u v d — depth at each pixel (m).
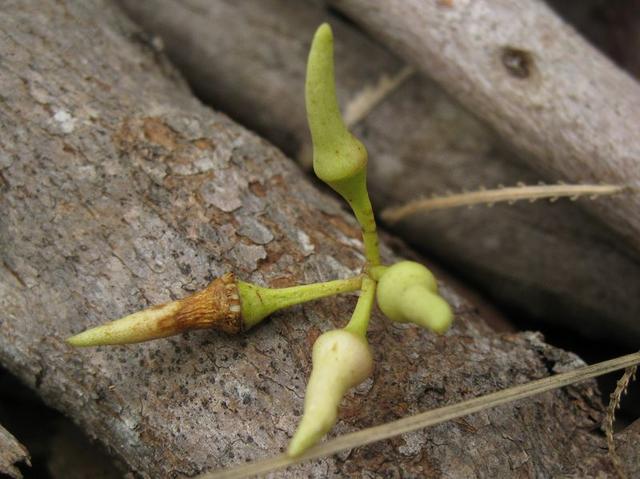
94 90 0.09
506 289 0.13
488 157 0.12
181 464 0.08
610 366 0.08
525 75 0.10
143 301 0.08
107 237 0.08
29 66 0.09
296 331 0.08
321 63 0.06
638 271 0.12
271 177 0.09
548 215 0.12
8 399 0.10
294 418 0.07
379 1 0.11
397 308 0.07
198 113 0.10
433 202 0.11
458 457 0.07
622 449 0.08
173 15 0.13
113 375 0.08
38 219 0.08
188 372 0.08
